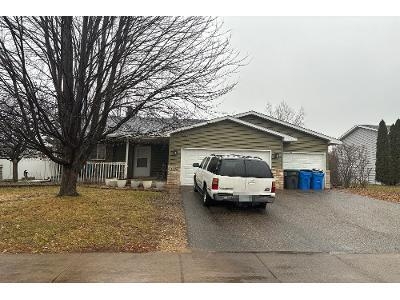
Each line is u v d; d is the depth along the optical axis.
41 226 8.81
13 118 10.03
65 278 5.76
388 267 6.75
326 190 19.66
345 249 8.00
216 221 10.48
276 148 19.42
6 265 6.38
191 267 6.47
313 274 6.27
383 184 27.05
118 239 8.16
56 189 16.28
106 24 9.81
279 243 8.34
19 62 9.55
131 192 15.72
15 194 14.10
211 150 19.12
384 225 10.55
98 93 10.44
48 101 10.87
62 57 9.85
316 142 21.31
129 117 11.12
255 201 11.70
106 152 23.80
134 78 10.36
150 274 6.03
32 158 23.95
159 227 9.45
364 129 34.91
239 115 21.41
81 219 9.61
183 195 15.40
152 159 24.48
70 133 10.87
